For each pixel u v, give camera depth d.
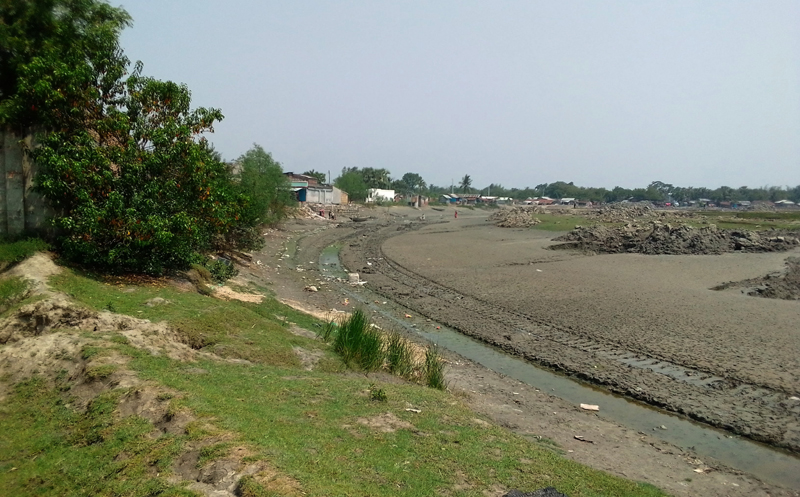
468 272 27.06
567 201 149.25
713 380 11.98
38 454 6.14
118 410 6.49
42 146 12.23
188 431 5.86
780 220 60.88
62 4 13.87
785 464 8.58
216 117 15.91
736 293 20.78
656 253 33.03
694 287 21.94
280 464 5.32
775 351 13.55
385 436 6.79
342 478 5.36
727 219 62.62
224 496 4.85
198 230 14.23
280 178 45.38
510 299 20.64
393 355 11.84
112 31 14.54
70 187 12.01
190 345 10.21
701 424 10.12
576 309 18.62
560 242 37.75
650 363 13.24
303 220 57.56
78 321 9.17
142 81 14.62
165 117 14.66
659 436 9.61
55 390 7.30
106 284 12.05
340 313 17.91
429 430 7.27
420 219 75.56
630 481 6.82
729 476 7.99
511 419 9.77
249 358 10.06
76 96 12.45
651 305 18.66
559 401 11.12
